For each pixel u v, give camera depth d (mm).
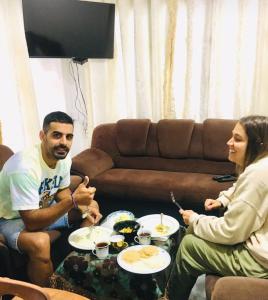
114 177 2932
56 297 1159
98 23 3311
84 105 3764
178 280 1477
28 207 1704
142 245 1640
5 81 3033
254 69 3119
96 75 3703
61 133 1749
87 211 2004
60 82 3629
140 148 3215
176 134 3111
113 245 1642
